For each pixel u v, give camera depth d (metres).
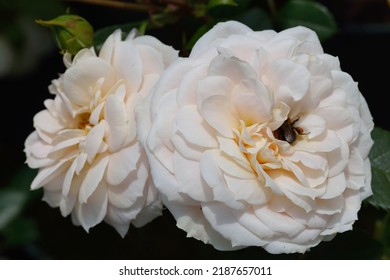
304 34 0.25
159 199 0.25
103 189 0.26
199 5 0.31
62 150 0.26
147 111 0.24
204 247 0.31
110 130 0.25
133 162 0.24
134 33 0.27
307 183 0.23
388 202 0.28
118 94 0.25
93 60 0.25
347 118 0.24
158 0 0.31
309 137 0.24
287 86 0.23
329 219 0.24
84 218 0.26
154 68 0.25
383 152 0.28
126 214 0.25
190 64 0.24
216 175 0.23
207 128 0.23
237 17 0.32
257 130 0.24
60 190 0.27
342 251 0.30
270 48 0.24
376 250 0.30
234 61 0.23
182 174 0.23
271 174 0.24
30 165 0.27
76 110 0.26
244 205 0.23
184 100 0.23
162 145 0.23
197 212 0.24
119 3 0.30
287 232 0.23
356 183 0.25
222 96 0.23
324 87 0.24
